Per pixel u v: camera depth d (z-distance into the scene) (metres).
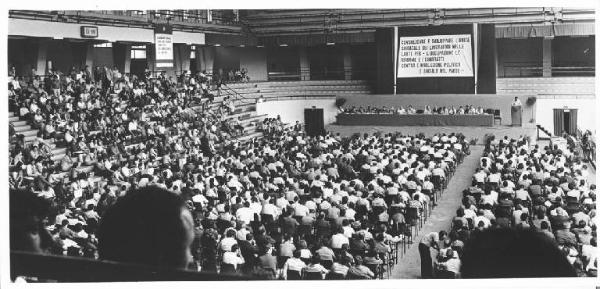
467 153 29.58
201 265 13.38
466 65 36.72
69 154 23.42
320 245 14.83
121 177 22.16
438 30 37.12
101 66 35.38
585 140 28.61
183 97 33.31
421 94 37.69
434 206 21.83
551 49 39.72
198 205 16.98
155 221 2.55
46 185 18.25
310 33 42.03
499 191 19.16
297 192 19.78
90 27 30.00
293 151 27.45
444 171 24.17
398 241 16.56
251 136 34.84
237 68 44.50
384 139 29.84
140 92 30.86
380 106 38.72
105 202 16.88
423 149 27.05
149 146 25.41
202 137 29.09
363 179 23.23
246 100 39.69
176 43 36.56
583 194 17.70
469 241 2.71
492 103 36.22
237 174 23.73
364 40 41.03
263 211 16.66
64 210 15.51
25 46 29.77
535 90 38.03
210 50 41.97
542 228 14.29
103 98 28.84
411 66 37.94
